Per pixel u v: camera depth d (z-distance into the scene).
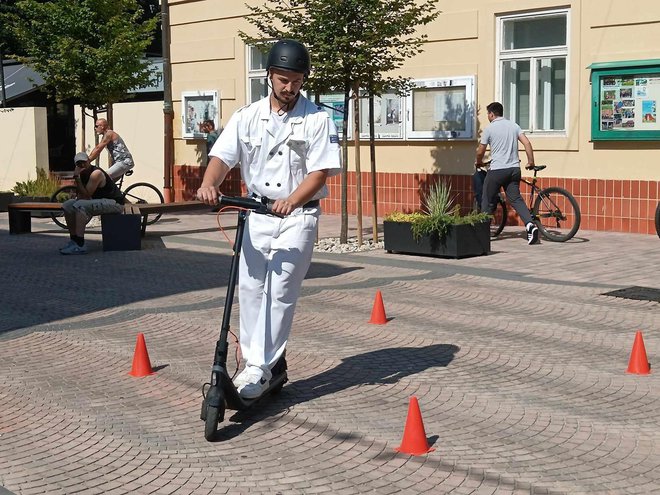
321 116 5.59
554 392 6.16
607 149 14.07
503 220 13.91
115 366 6.96
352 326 8.16
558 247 12.67
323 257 12.21
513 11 14.90
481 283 10.16
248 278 5.73
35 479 4.79
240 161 5.79
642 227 13.81
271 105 5.66
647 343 7.46
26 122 22.25
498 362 6.91
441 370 6.71
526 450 5.08
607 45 13.91
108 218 13.09
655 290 9.55
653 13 13.38
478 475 4.73
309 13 12.45
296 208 5.53
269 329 5.73
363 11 12.23
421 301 9.24
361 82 12.81
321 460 4.99
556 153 14.64
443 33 15.73
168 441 5.33
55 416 5.81
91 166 13.17
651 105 13.45
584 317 8.42
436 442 5.22
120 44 17.78
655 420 5.59
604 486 4.57
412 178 16.38
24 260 12.36
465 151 15.66
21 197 18.41
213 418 5.26
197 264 11.88
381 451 5.10
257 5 18.56
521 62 15.05
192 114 20.20
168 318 8.60
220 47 19.52
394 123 16.50
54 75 18.16
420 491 4.54
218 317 8.62
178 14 20.33
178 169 20.66
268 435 5.39
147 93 26.05
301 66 5.49
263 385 5.68
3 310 9.09
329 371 6.73
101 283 10.52
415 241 12.12
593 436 5.30
